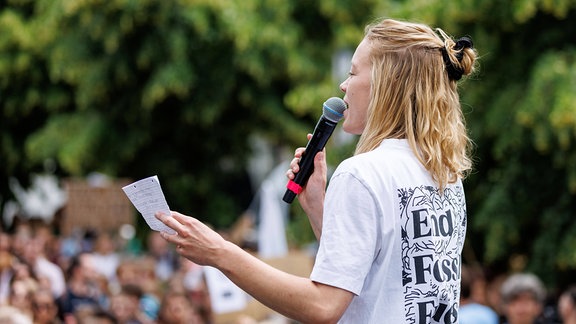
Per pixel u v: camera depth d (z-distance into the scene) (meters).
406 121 2.76
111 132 13.52
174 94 13.53
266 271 2.60
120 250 12.49
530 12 8.06
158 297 9.28
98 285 10.15
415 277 2.66
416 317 2.65
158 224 2.65
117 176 13.83
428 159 2.73
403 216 2.67
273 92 13.46
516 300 6.74
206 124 13.47
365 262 2.61
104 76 13.04
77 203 12.60
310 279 2.62
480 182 8.98
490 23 8.52
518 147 8.48
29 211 16.41
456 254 2.79
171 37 12.61
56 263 11.46
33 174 15.45
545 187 8.56
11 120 14.54
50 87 13.96
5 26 13.52
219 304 7.51
